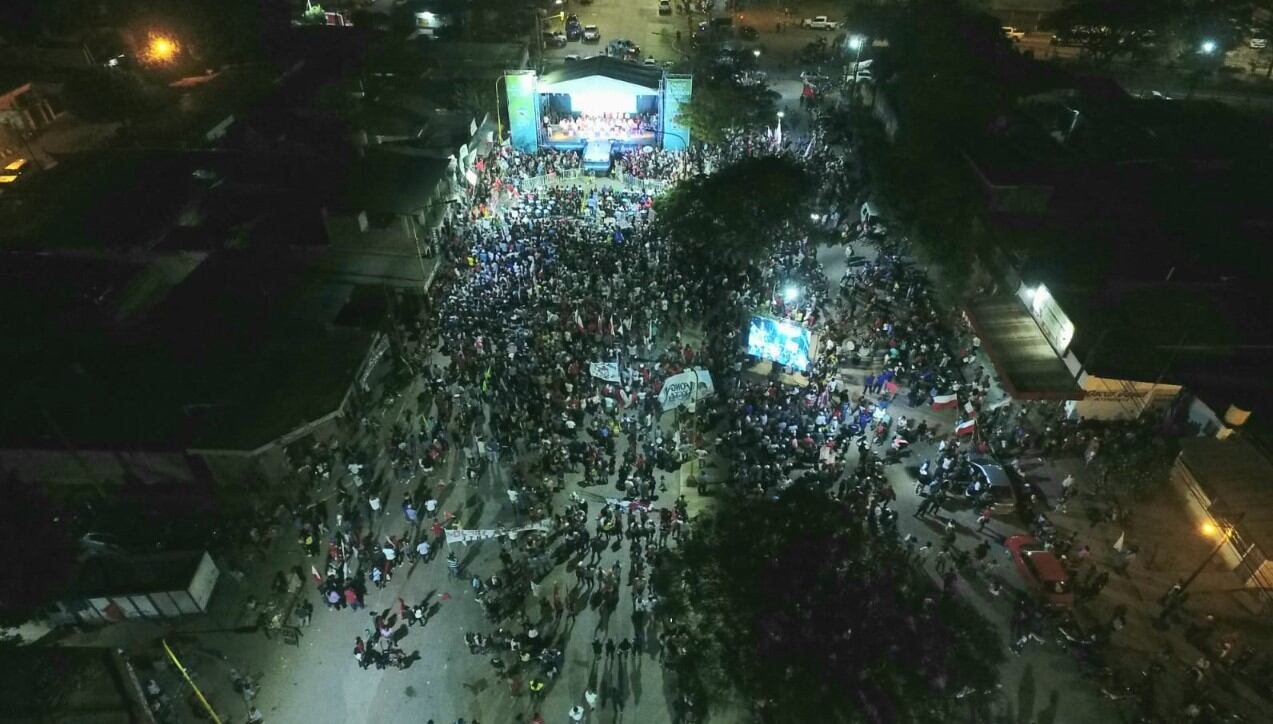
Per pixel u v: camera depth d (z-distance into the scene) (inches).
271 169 2016.5
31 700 858.8
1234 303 1508.4
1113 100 2346.2
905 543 1199.6
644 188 2265.0
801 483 1090.7
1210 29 2881.4
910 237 1915.6
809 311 1689.2
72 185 1936.5
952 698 984.9
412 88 2532.0
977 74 2416.3
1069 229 1749.5
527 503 1284.4
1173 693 1007.0
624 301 1718.8
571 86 2466.8
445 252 1898.4
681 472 1339.8
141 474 1289.4
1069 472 1325.0
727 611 959.0
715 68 2645.2
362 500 1298.0
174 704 1018.7
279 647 1090.1
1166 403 1364.4
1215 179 1950.1
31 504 1091.9
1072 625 1067.9
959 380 1493.6
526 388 1473.9
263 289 1636.3
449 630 1109.7
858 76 2869.1
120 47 2753.4
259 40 2906.0
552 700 1022.4
